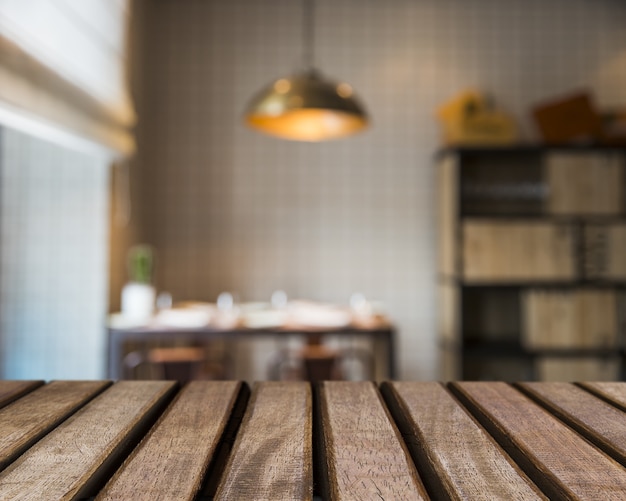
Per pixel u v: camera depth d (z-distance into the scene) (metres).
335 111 2.73
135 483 0.59
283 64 4.37
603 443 0.72
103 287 3.41
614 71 4.42
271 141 4.35
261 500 0.55
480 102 4.05
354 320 3.33
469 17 4.41
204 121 4.34
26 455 0.66
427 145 4.38
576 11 4.42
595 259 4.00
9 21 2.20
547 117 4.08
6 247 3.40
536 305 3.99
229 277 4.33
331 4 4.39
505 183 4.17
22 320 3.40
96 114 3.07
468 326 4.28
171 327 3.10
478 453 0.67
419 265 4.37
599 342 4.01
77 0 2.82
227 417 0.81
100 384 0.99
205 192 4.33
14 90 2.25
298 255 4.34
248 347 4.28
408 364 4.35
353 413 0.84
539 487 0.63
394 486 0.58
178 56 4.34
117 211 3.59
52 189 3.41
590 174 4.02
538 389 0.99
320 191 4.36
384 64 4.38
